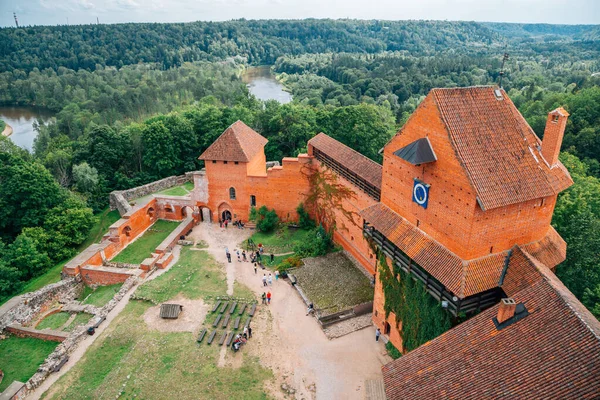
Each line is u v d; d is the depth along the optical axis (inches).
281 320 1584.6
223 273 1905.8
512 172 1029.2
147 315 1626.5
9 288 1958.7
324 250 2005.4
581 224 1562.5
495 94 1109.7
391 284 1349.7
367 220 1390.3
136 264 2064.5
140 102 4827.8
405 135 1206.9
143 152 3181.6
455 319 1102.4
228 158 2250.2
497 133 1064.2
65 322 1683.1
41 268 2146.9
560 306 847.1
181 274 1899.6
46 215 2400.3
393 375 962.1
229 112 3356.3
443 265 1082.1
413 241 1196.5
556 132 1106.7
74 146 3348.9
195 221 2429.9
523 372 794.2
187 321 1584.6
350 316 1571.1
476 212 987.3
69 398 1277.1
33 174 2420.0
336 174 1967.3
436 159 1083.3
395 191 1298.0
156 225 2496.3
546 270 1023.0
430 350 959.6
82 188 2851.9
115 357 1429.6
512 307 887.1
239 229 2357.3
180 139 3144.7
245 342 1469.0
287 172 2240.4
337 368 1362.0
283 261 1937.7
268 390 1284.4
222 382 1310.3
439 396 856.3
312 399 1253.7
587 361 740.7
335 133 3125.0
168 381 1316.4
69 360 1424.7
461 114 1057.5
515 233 1071.0
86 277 1957.4
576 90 4099.4
